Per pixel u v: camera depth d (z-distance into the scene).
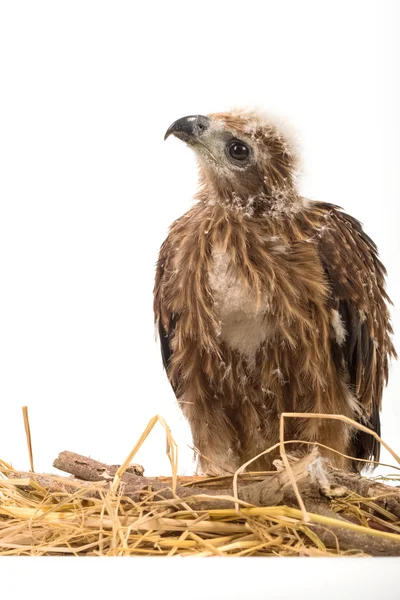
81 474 4.19
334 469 4.26
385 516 3.95
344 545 3.55
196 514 3.69
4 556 3.41
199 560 3.30
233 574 3.25
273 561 3.29
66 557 3.34
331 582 3.22
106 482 3.97
